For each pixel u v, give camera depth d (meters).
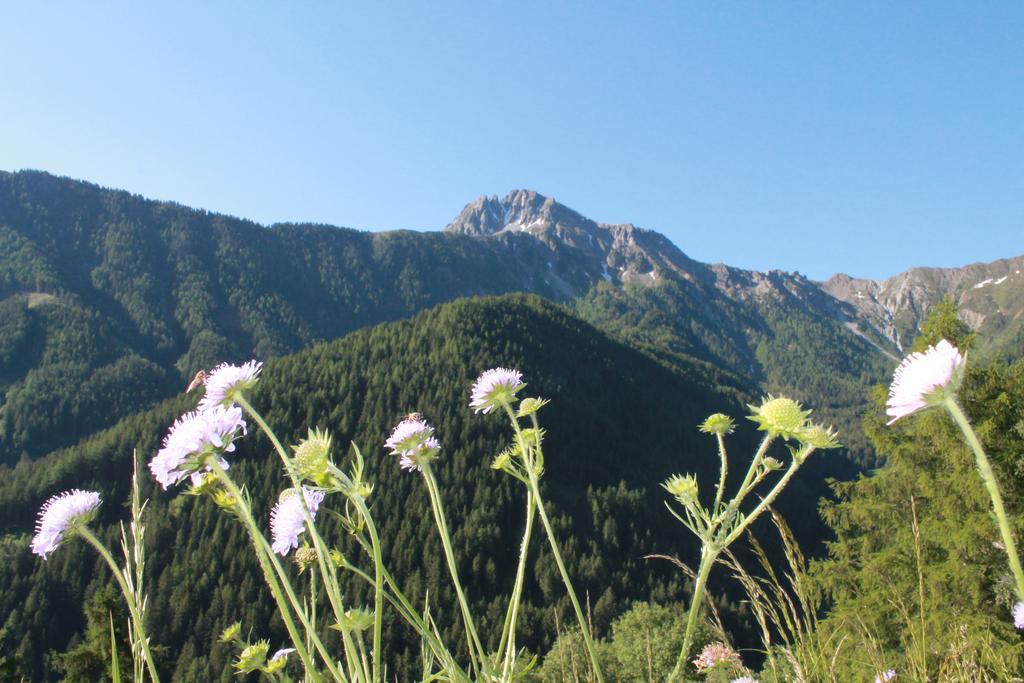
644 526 84.62
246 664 2.50
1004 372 15.96
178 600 52.88
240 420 2.15
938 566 14.16
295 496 2.37
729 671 2.30
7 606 57.22
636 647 15.98
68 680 16.27
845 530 18.77
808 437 2.14
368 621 2.15
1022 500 13.78
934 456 17.06
